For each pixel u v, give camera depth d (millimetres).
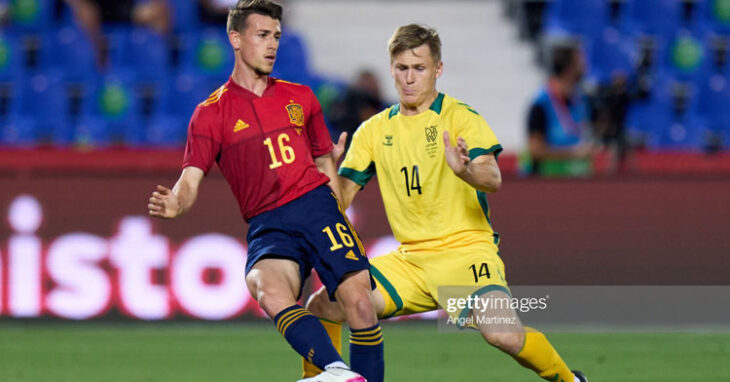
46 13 48031
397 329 29656
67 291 29734
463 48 49500
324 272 15078
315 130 16453
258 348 25938
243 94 15625
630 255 29688
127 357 24609
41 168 33281
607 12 47750
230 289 29688
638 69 37125
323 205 15430
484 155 15812
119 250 29719
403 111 16781
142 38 46312
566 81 34438
